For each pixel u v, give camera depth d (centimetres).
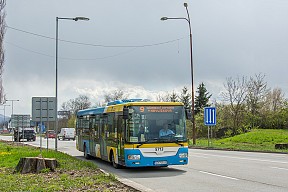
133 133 1395
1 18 3459
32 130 6091
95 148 1944
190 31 3553
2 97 3800
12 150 2859
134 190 951
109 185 1029
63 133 6662
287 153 2344
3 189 975
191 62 3572
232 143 3522
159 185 1090
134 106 1422
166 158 1408
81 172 1344
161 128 1427
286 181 1116
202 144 3603
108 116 1709
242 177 1218
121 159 1470
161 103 1455
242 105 4566
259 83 4525
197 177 1257
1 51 3497
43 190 956
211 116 3162
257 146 3020
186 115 1472
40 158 1381
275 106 5347
